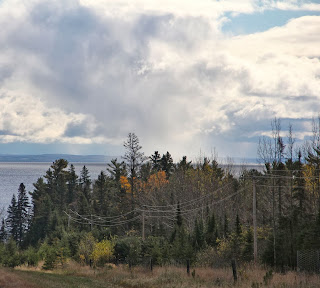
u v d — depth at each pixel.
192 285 25.97
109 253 51.41
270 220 50.91
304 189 48.56
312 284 23.98
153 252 44.66
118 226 85.31
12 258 57.81
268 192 52.62
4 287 22.48
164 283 27.86
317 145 54.59
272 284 24.47
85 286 26.44
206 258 43.47
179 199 80.75
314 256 30.61
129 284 28.64
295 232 38.16
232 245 43.56
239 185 80.94
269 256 38.06
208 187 83.75
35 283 25.09
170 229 76.62
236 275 27.20
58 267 47.84
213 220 54.56
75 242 57.31
